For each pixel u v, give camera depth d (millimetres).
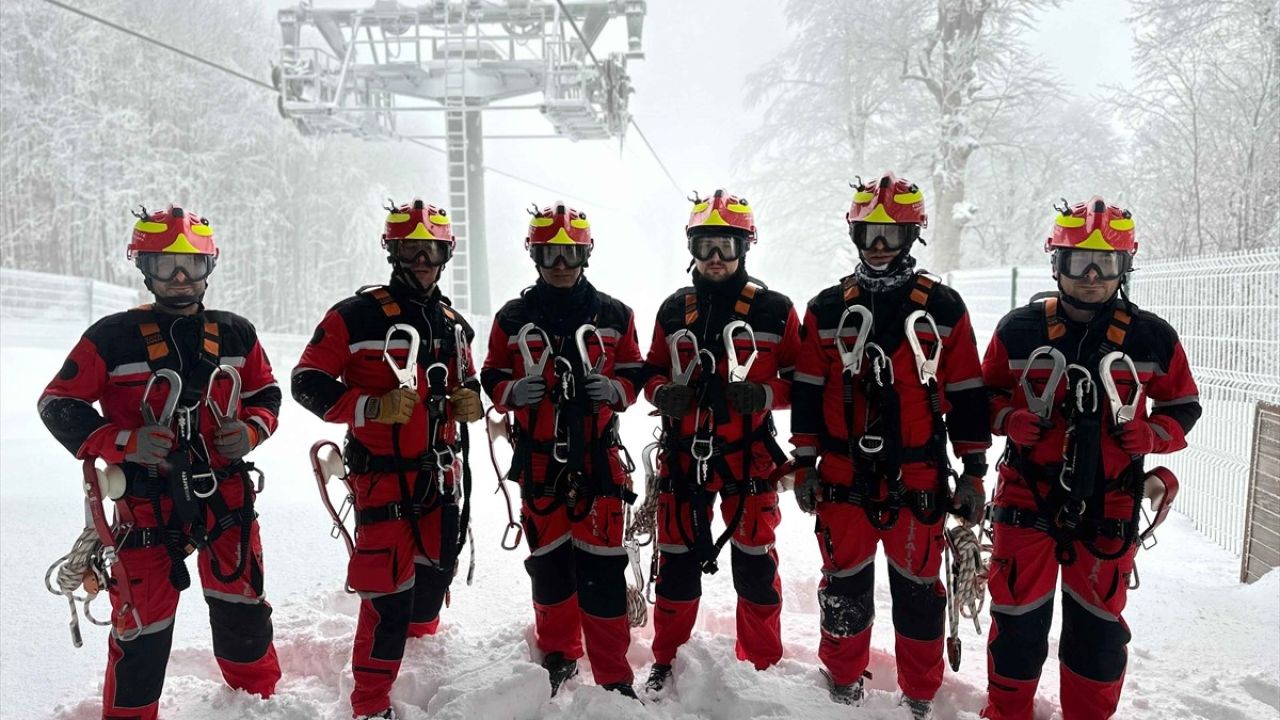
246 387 3355
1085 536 3053
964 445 3248
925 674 3342
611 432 3570
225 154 38562
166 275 3070
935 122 25328
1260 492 5105
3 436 10180
